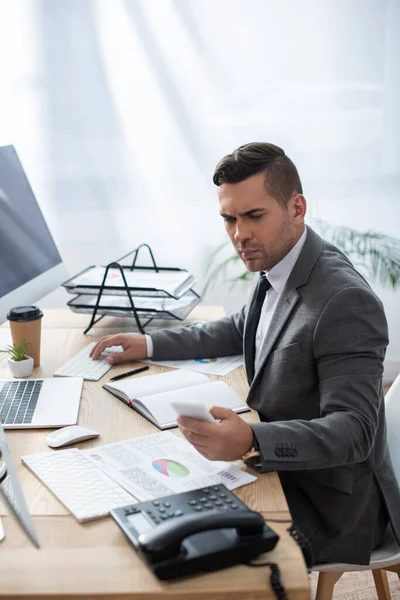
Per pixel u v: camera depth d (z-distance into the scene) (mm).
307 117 2996
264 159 1420
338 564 1385
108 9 2846
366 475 1408
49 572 936
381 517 1464
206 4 2867
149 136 2973
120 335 1783
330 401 1303
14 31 2838
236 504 1040
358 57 2938
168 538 915
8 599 895
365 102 2982
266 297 1591
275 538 965
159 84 2926
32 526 925
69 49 2869
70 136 2947
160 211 3051
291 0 2881
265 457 1179
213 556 929
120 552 977
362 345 1325
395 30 2910
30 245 2027
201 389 1524
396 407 1595
